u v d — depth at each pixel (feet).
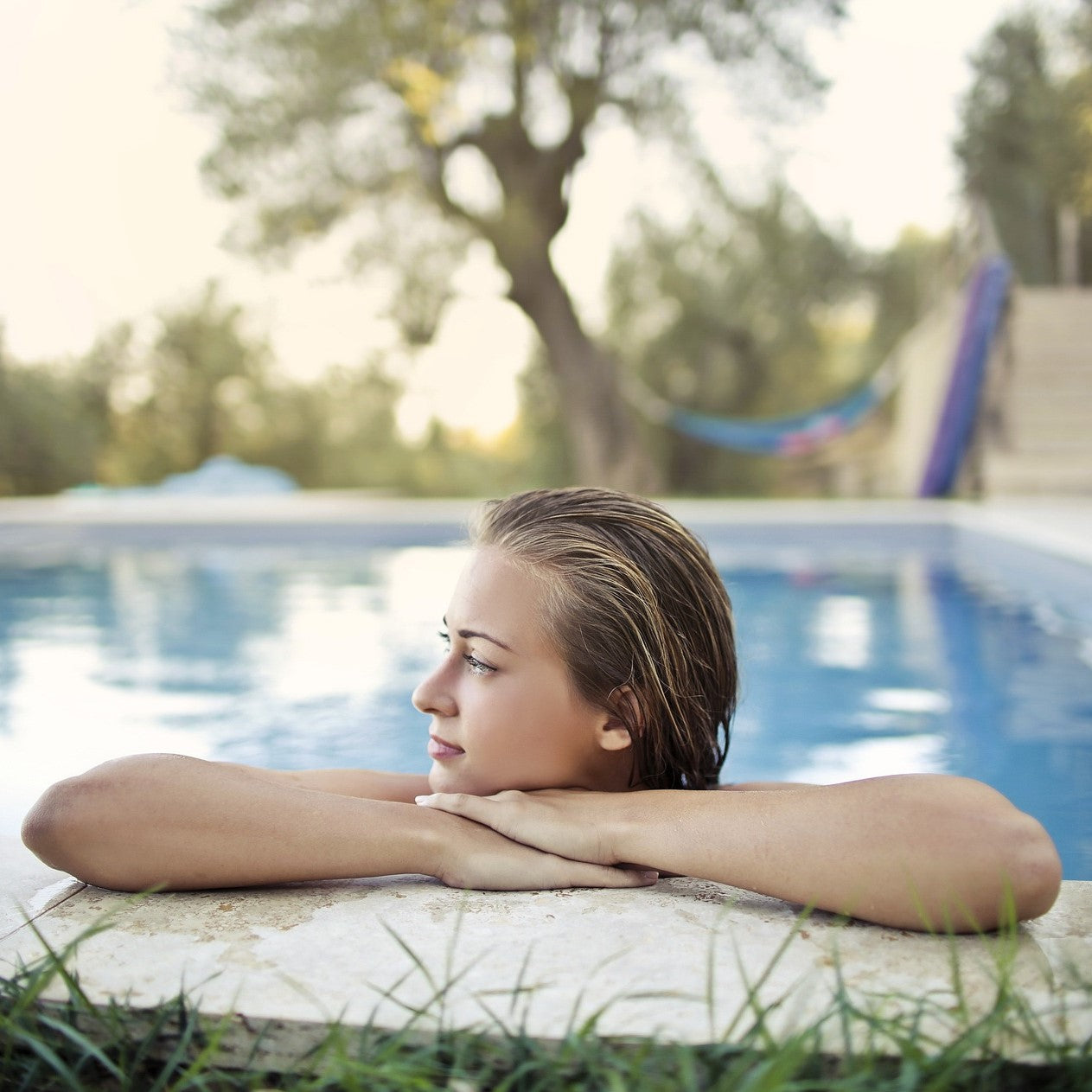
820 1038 2.58
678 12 29.94
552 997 2.89
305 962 3.11
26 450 35.53
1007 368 29.84
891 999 2.84
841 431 35.45
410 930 3.33
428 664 11.40
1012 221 38.01
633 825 3.67
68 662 11.57
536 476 44.78
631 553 4.00
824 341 48.39
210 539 23.52
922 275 47.70
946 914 3.21
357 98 30.09
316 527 23.48
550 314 34.09
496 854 3.69
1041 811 6.33
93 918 3.43
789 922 3.40
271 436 43.68
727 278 46.44
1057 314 30.17
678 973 3.03
